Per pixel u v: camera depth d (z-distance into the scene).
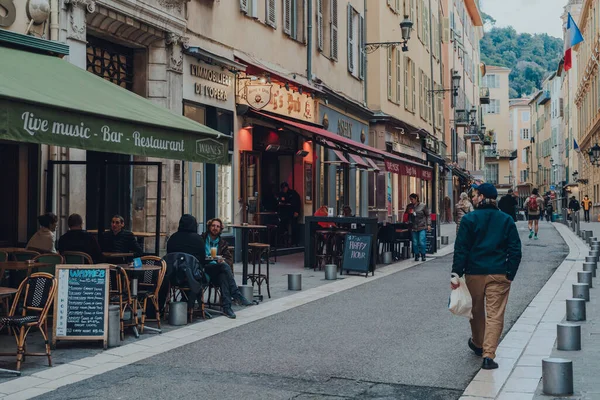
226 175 18.11
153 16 14.37
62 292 8.45
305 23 23.41
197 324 10.12
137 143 8.69
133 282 9.45
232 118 18.20
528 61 185.50
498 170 109.38
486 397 6.43
